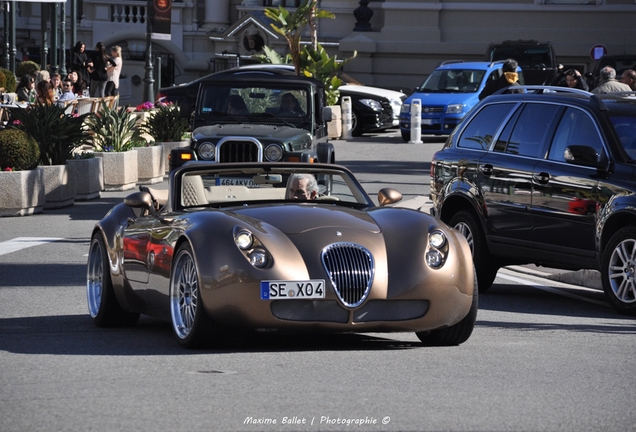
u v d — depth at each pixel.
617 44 100.88
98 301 22.66
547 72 82.31
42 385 15.62
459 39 103.56
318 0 107.88
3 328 21.67
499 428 13.03
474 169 28.22
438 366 17.05
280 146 38.66
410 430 12.85
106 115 52.97
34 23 116.12
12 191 41.94
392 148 70.44
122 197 48.94
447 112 74.25
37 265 31.03
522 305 25.86
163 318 20.58
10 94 61.03
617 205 24.36
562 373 16.66
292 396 14.62
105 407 14.09
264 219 18.83
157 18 80.06
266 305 17.58
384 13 104.88
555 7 101.62
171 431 12.80
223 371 16.48
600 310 25.23
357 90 80.06
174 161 39.28
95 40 115.81
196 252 18.22
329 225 18.64
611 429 13.18
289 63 86.38
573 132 26.14
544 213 26.09
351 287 17.84
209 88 41.91
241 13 111.50
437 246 18.66
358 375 16.17
